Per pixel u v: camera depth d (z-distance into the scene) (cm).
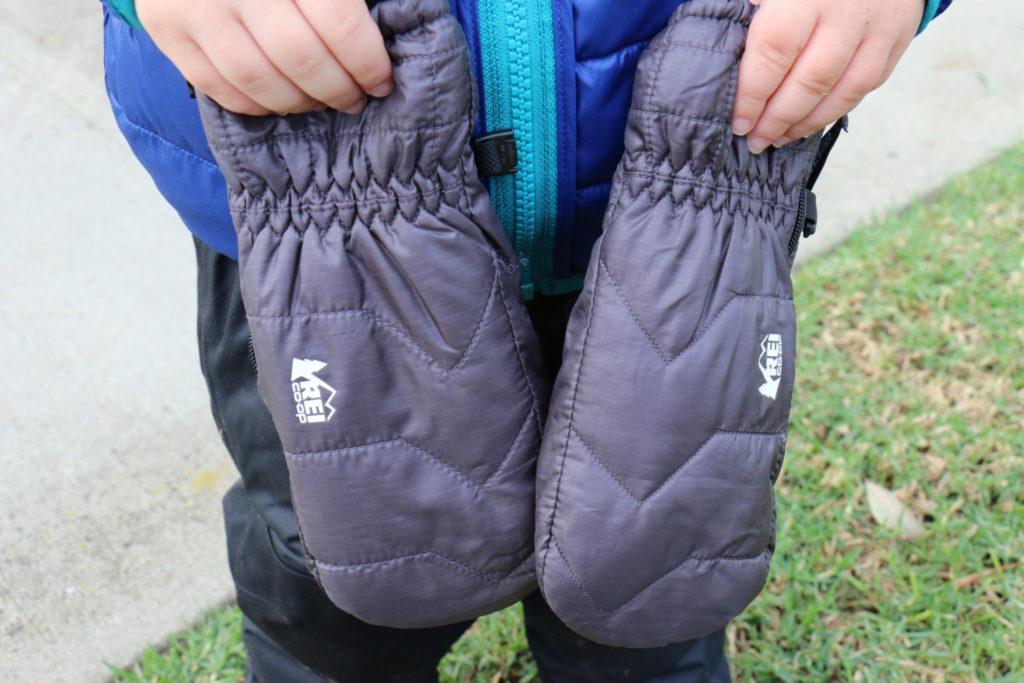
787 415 109
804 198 113
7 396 251
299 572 131
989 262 280
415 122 94
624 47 106
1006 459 223
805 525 216
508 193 109
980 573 200
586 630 109
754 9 98
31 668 194
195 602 206
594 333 103
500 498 107
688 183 101
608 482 103
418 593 108
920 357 253
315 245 99
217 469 233
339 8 87
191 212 120
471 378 102
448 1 99
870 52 97
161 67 109
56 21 384
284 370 101
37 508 224
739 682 190
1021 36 390
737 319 103
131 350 264
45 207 310
